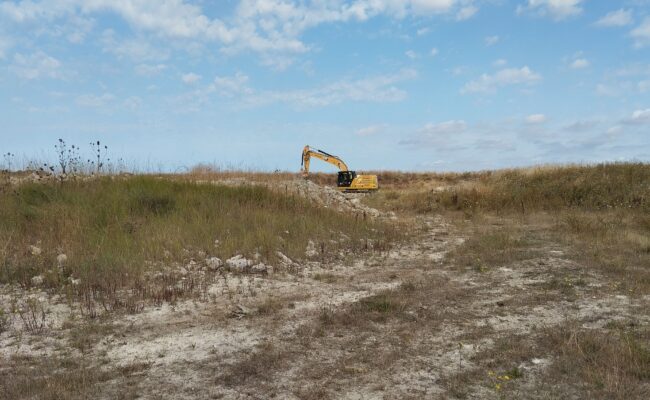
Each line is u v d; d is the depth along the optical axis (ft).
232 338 17.52
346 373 14.64
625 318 19.29
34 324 18.48
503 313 20.33
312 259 30.63
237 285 24.27
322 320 19.36
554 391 13.23
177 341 17.24
